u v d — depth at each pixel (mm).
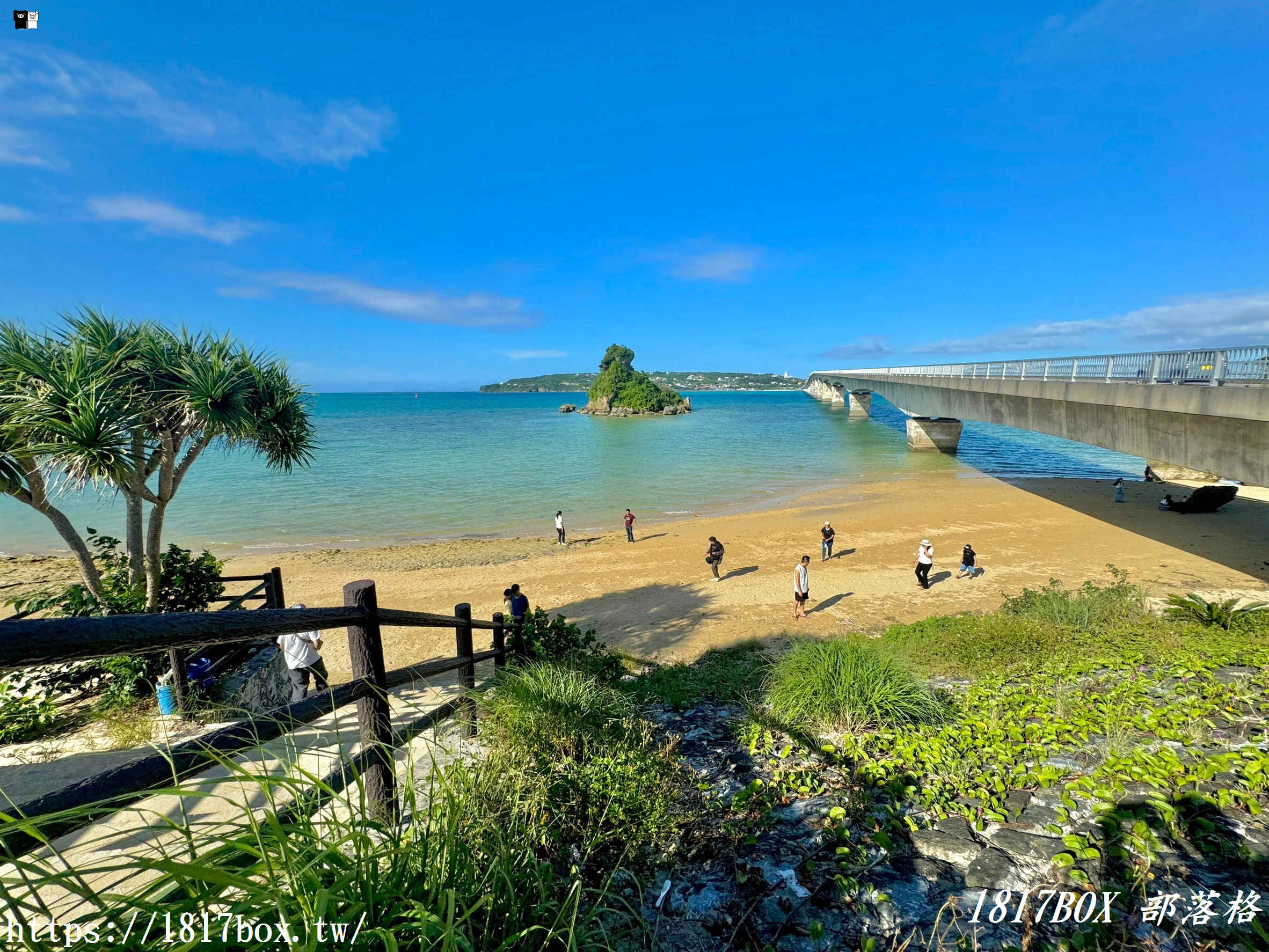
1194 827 3088
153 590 7477
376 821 1637
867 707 5234
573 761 3764
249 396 7922
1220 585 16141
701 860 3053
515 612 9797
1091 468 43969
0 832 867
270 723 1545
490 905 1683
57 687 6105
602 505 31500
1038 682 6539
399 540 24328
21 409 6141
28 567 19828
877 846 3199
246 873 1212
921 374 45906
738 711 6320
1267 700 5094
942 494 32594
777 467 45000
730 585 17438
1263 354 13562
